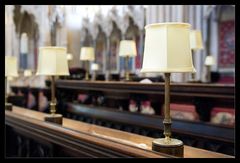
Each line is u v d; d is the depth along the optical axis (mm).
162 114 4660
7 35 14336
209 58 8922
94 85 5336
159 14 9852
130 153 1780
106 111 5004
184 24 1777
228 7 10711
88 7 12070
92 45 15977
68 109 6082
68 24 16062
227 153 3246
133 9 13102
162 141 1843
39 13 14180
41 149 3088
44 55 3010
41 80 12945
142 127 4277
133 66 13055
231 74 10562
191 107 4223
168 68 1732
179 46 1762
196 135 3545
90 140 2078
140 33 12859
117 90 4801
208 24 11070
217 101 3779
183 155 1796
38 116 3252
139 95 4930
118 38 14523
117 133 2441
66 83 6148
